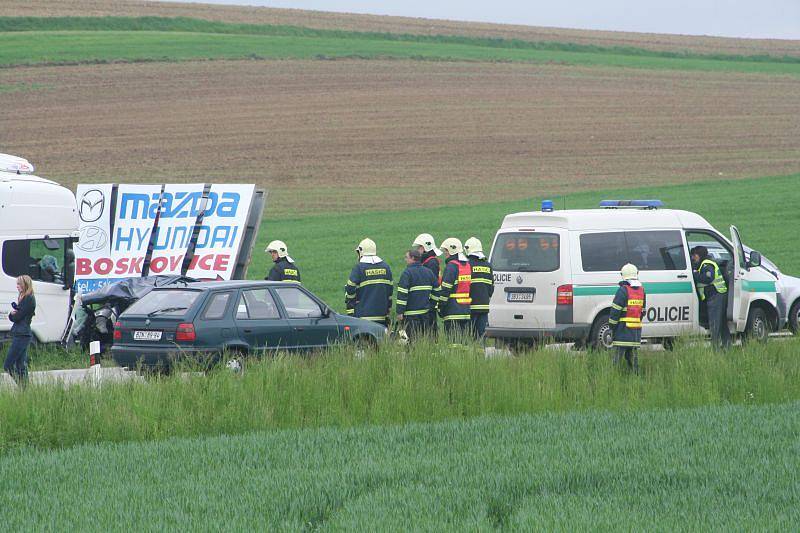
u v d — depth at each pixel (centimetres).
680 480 3450
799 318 7625
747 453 3828
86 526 2955
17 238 7106
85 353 7038
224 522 2988
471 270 6231
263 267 12300
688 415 4656
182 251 8244
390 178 19388
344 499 3266
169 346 5381
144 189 8375
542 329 6519
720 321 6612
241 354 5522
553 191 18225
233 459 3838
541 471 3572
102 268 8188
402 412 4775
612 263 6644
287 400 4722
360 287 6338
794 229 14125
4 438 4188
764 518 2972
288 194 18062
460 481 3453
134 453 3947
